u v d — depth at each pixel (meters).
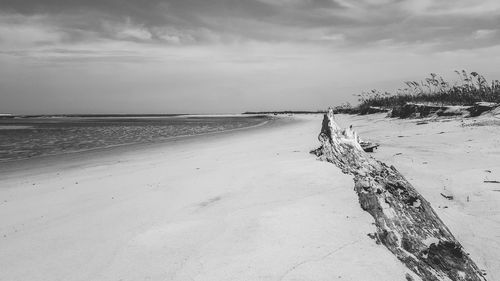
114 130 40.06
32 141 24.30
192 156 13.68
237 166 10.09
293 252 4.43
